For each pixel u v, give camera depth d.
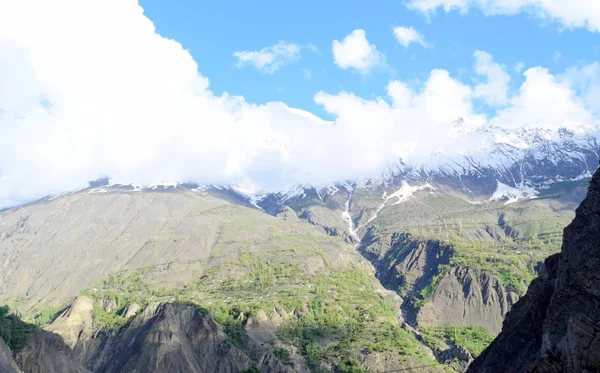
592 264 81.12
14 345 137.88
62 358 153.12
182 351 190.38
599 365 54.38
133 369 183.38
